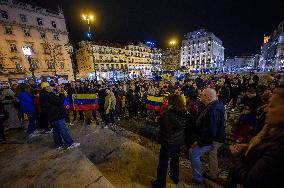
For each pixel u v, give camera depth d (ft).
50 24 122.21
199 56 262.26
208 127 9.01
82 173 10.65
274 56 197.98
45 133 19.22
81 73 184.85
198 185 10.24
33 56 112.68
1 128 17.22
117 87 30.60
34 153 14.06
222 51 323.57
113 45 194.08
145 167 12.28
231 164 13.47
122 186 10.21
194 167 10.14
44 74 117.91
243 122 13.00
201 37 257.75
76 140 17.21
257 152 3.88
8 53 102.17
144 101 30.40
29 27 110.73
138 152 14.46
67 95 26.45
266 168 3.25
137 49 222.28
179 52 289.33
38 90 20.74
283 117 3.52
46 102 13.73
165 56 301.84
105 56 182.91
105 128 20.81
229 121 24.25
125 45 212.64
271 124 3.77
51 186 9.68
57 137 14.92
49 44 120.98
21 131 20.59
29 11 111.24
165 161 9.39
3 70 98.53
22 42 107.96
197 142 9.61
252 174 3.53
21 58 107.04
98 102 23.80
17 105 21.59
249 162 4.20
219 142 9.44
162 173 9.49
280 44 179.22
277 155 3.18
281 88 3.69
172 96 9.22
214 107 8.95
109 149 15.05
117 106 27.76
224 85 29.37
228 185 5.98
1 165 12.41
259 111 11.36
